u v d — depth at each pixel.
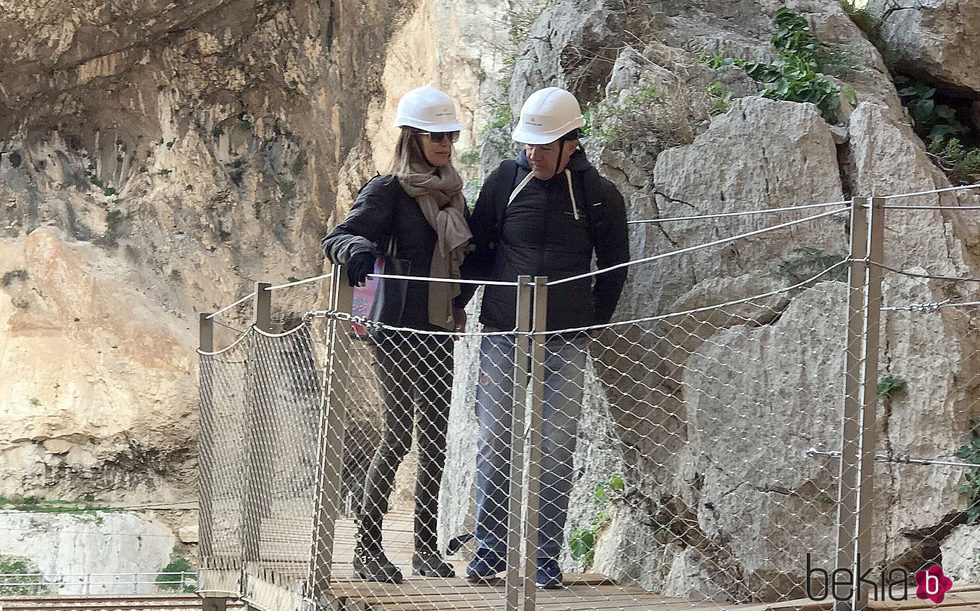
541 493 4.86
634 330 5.80
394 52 15.68
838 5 7.65
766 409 5.39
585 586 5.02
